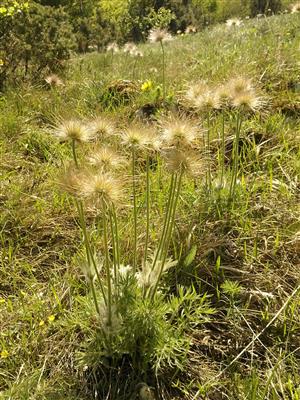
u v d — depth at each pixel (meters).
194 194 3.39
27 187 3.95
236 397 2.33
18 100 5.78
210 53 6.61
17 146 4.64
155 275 2.49
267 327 2.65
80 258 2.99
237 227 3.19
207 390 2.37
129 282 2.45
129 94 5.55
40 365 2.48
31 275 3.07
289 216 3.34
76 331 2.65
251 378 2.37
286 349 2.52
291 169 3.83
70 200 3.69
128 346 2.36
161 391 2.37
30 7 8.02
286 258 3.06
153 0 27.25
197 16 34.12
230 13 35.59
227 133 4.23
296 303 2.75
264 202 3.47
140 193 3.65
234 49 6.43
